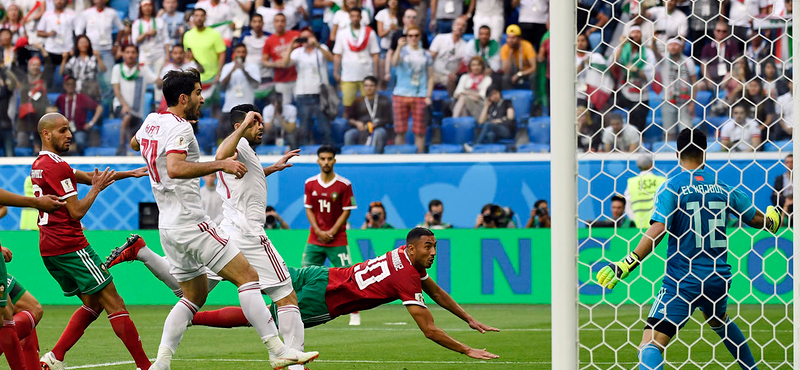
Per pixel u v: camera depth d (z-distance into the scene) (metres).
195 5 46.44
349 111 45.00
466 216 40.66
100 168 42.88
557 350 11.95
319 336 25.94
